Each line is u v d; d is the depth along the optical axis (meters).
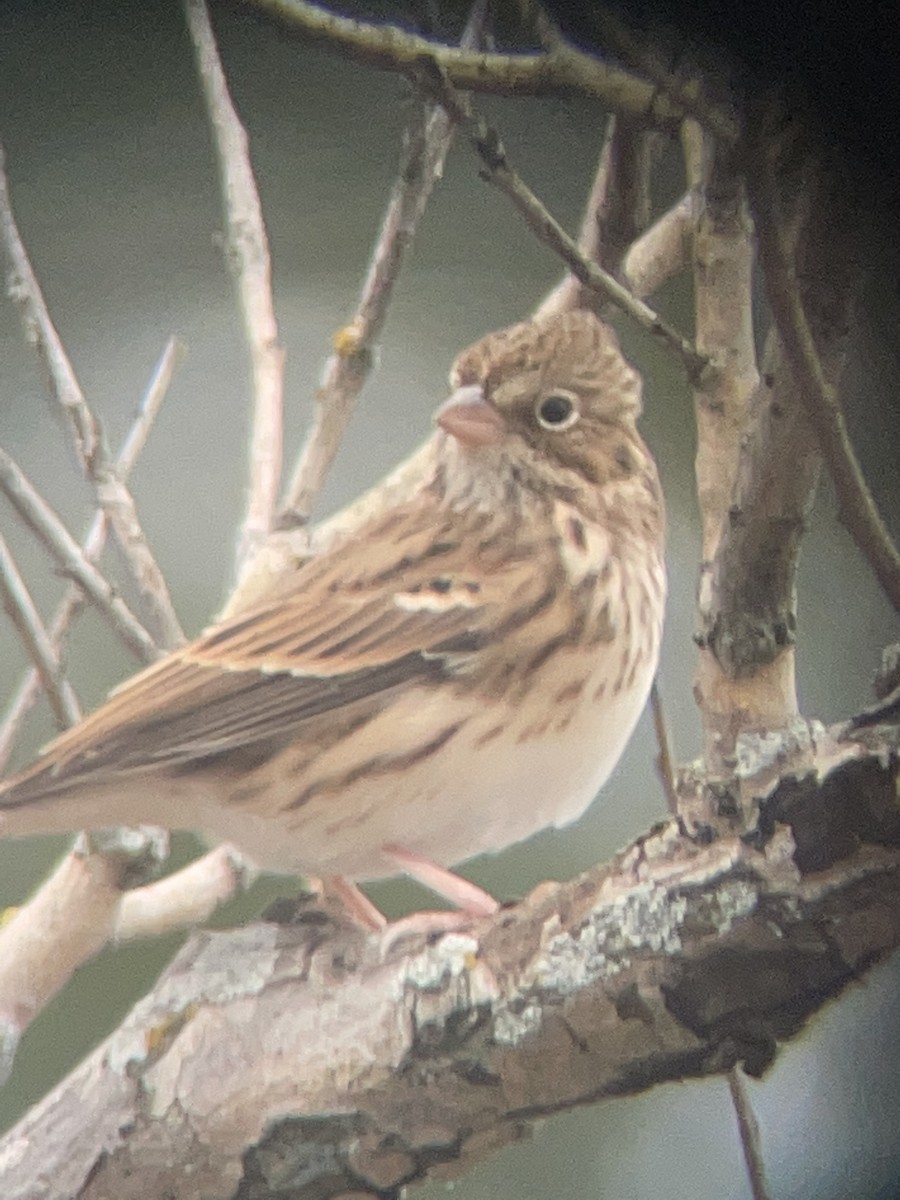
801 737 3.44
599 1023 3.45
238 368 3.56
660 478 3.55
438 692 3.50
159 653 3.50
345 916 3.47
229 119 3.54
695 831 3.45
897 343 3.48
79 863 3.50
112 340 3.56
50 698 3.49
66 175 3.56
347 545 3.51
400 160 3.56
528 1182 3.53
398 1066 3.45
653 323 3.48
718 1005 3.44
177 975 3.47
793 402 3.44
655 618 3.51
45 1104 3.46
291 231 3.56
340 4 3.51
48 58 3.56
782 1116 3.52
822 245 3.44
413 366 3.56
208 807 3.50
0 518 3.55
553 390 3.51
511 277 3.56
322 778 3.49
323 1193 3.46
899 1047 3.51
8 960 3.50
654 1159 3.53
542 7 3.47
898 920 3.43
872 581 3.52
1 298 3.55
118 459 3.52
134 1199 3.46
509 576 3.50
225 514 3.56
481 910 3.49
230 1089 3.46
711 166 3.48
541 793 3.50
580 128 3.55
